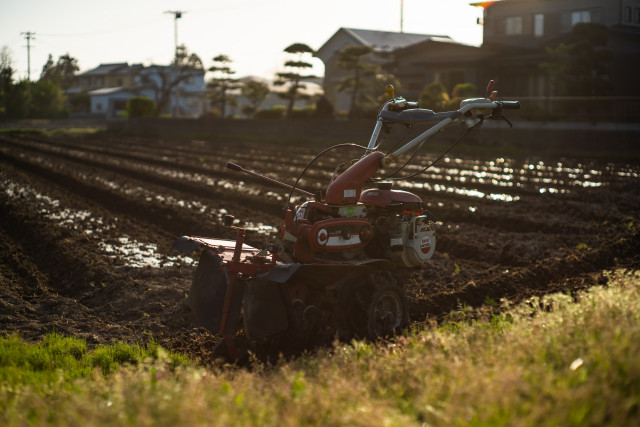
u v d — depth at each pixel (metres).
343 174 5.56
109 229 11.57
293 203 13.75
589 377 3.26
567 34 29.52
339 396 3.44
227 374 4.32
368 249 5.89
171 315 6.84
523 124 27.19
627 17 30.17
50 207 13.69
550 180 16.89
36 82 66.12
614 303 4.41
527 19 32.81
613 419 2.85
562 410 2.91
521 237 10.13
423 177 17.75
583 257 8.50
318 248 5.26
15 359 5.03
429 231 6.04
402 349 4.63
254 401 3.38
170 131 44.84
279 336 5.44
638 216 11.60
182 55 71.06
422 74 37.66
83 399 3.43
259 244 9.96
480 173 18.67
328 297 5.48
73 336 6.21
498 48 33.09
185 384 3.71
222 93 50.41
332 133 34.16
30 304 7.34
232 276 5.09
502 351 3.93
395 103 5.92
